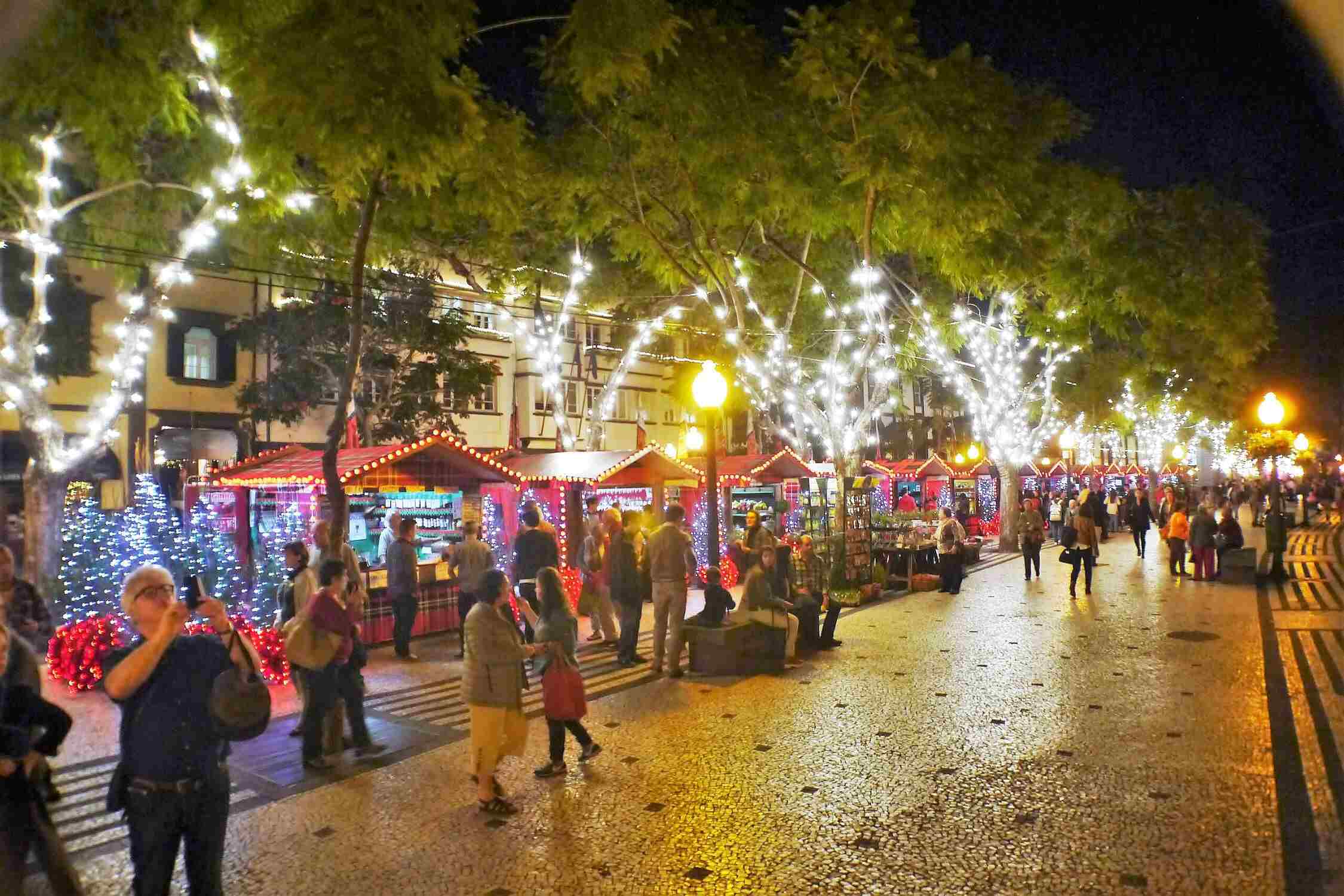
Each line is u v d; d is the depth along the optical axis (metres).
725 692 9.52
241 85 8.62
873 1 13.16
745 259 19.02
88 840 5.85
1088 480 45.22
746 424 42.56
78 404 23.28
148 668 3.79
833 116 13.83
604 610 12.32
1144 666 10.30
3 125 11.60
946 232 13.85
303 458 15.14
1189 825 5.67
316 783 6.83
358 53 8.16
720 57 13.61
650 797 6.42
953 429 48.44
